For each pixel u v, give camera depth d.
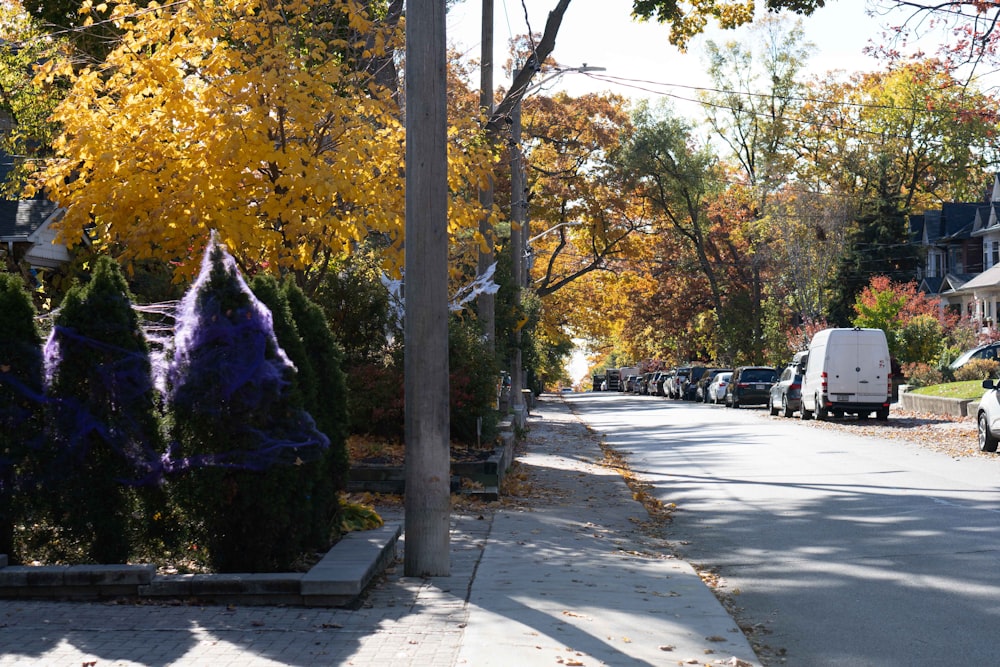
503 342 31.70
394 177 14.63
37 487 8.28
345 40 16.44
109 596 7.76
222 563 8.31
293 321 9.18
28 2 19.70
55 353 8.34
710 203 73.62
